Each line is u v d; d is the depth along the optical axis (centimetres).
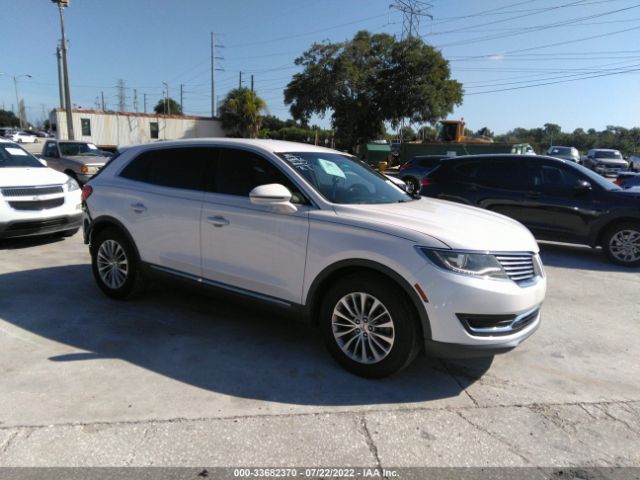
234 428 288
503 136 6825
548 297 573
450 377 363
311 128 5678
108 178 511
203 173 440
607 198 738
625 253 732
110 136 3881
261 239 388
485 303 315
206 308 494
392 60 3434
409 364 361
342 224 352
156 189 466
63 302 498
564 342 440
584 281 648
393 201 421
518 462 266
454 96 3406
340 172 432
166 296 527
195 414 301
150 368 361
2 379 338
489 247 330
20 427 282
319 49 3438
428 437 286
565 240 775
